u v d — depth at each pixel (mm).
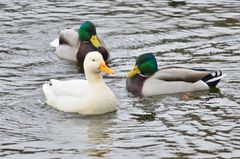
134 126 16781
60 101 17859
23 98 18688
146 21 25703
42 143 15797
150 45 23328
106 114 17578
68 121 17125
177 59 21781
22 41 23984
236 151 15211
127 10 26984
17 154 15250
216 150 15281
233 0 28109
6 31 24812
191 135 16156
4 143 15820
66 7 27391
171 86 19156
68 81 18156
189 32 24469
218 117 17250
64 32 23250
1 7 27391
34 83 20016
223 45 23078
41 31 24891
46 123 17000
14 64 21828
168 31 24625
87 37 22828
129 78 19422
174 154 15109
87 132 16422
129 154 15133
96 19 26000
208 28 24812
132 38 24016
